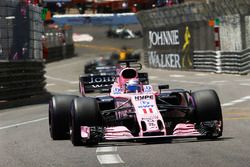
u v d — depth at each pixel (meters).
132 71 41.75
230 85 101.94
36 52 98.56
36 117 63.41
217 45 137.88
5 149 38.66
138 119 36.16
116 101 40.47
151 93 39.31
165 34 168.00
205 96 38.16
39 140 42.62
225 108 65.94
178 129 36.97
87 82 50.34
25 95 91.56
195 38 150.50
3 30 85.81
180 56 159.25
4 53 85.94
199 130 38.22
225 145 35.69
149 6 193.62
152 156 32.44
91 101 37.53
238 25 130.38
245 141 37.38
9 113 73.88
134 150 34.81
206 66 144.88
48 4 187.00
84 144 38.06
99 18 193.25
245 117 54.84
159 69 173.62
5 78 85.38
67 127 41.75
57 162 32.09
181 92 39.91
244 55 127.38
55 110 41.75
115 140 35.62
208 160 30.58
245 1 126.88
